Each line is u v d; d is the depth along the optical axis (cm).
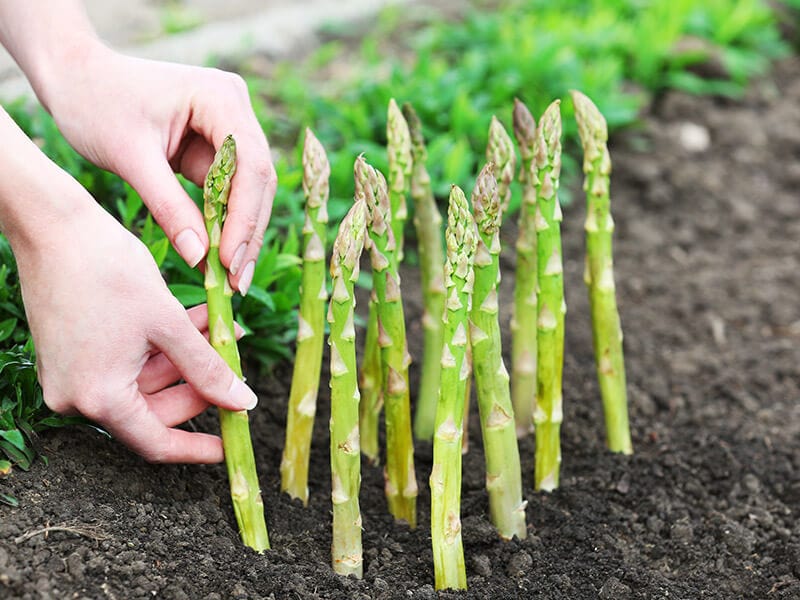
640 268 109
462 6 158
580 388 91
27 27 74
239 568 68
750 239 114
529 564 73
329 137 111
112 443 73
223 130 71
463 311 66
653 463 83
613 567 74
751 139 129
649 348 98
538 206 73
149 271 65
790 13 157
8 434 68
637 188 120
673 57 135
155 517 70
